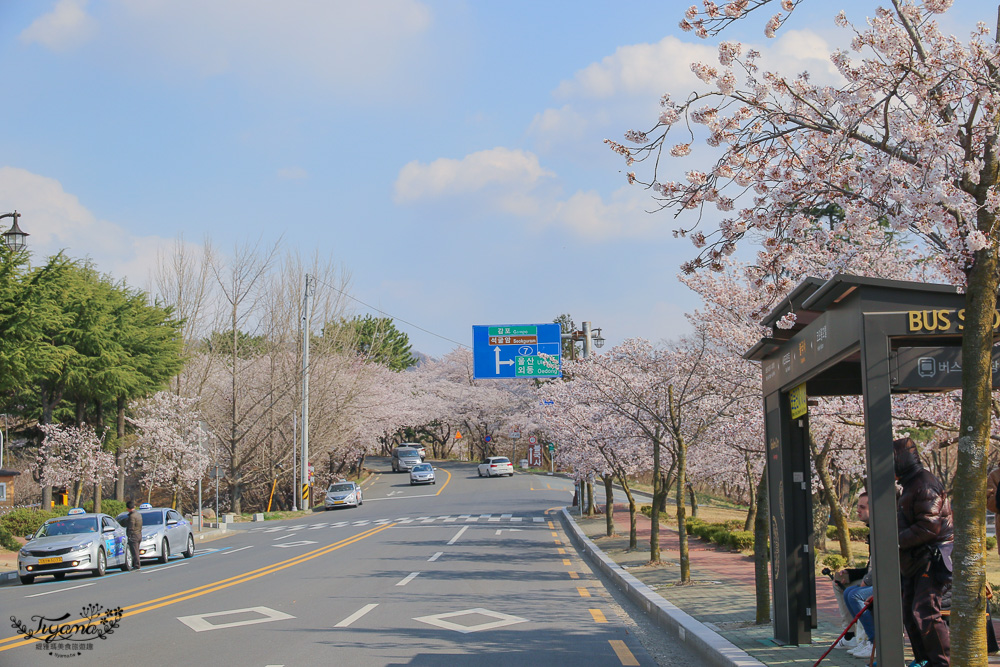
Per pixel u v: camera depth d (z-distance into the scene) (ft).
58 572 65.16
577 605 41.09
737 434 51.60
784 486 26.50
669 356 59.36
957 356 19.35
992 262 16.28
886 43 19.02
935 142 18.60
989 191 17.52
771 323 24.82
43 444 110.11
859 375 26.61
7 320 81.76
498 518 110.32
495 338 112.16
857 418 40.73
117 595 47.80
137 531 67.46
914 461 21.36
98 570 62.69
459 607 40.45
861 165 21.26
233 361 149.59
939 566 20.63
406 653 28.81
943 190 17.80
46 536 64.28
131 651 29.76
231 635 32.78
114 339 115.34
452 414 266.77
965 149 19.08
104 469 112.06
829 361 20.98
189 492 163.32
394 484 207.21
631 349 61.41
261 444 157.89
